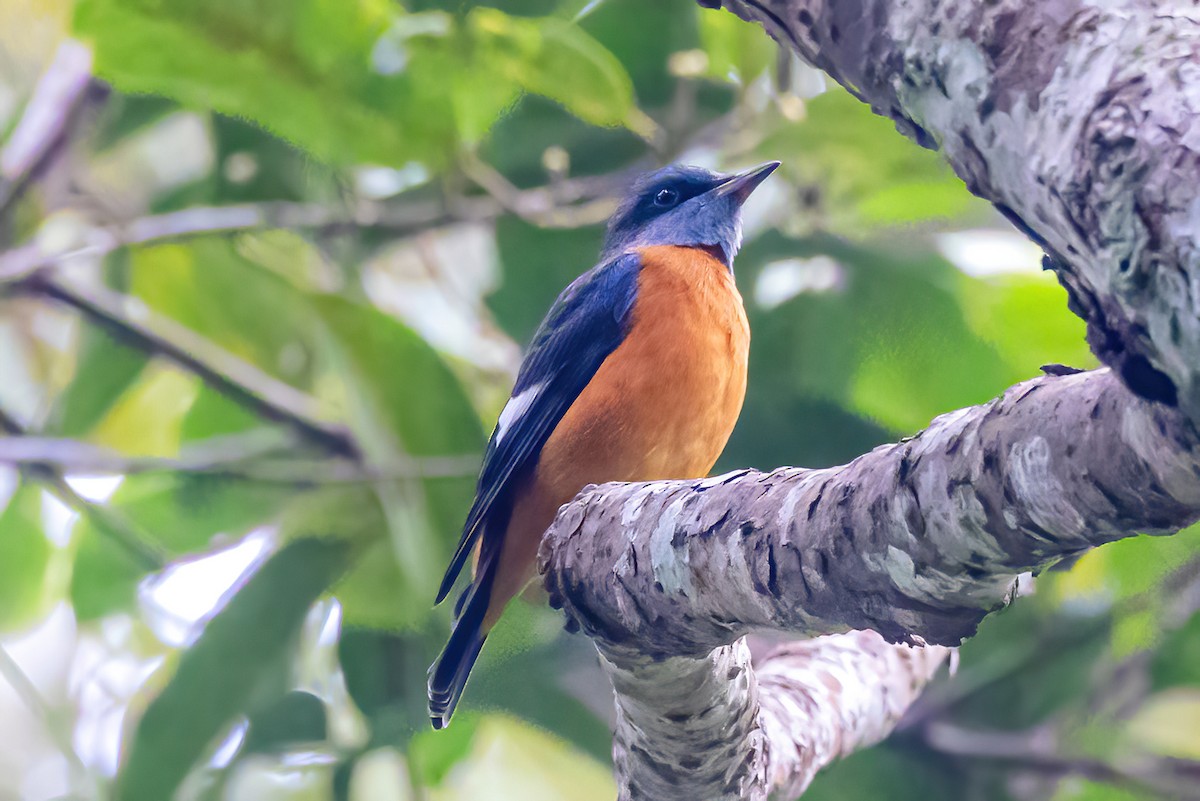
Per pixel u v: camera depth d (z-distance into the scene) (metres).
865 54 3.55
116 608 12.27
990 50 3.20
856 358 10.62
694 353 9.16
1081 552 3.95
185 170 13.23
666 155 11.09
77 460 11.10
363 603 10.94
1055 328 10.21
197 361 11.52
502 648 11.29
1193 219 2.80
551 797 13.87
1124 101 2.94
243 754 10.91
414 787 11.15
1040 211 3.20
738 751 6.41
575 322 9.53
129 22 8.71
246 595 10.54
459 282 12.41
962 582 4.25
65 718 12.13
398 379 10.38
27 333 13.62
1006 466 3.81
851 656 8.52
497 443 9.47
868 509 4.36
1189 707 13.30
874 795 11.78
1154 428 3.25
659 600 5.43
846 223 10.58
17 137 11.94
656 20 10.87
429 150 9.55
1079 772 11.74
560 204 11.30
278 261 11.54
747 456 11.02
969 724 12.16
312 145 9.52
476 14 8.91
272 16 8.71
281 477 10.67
